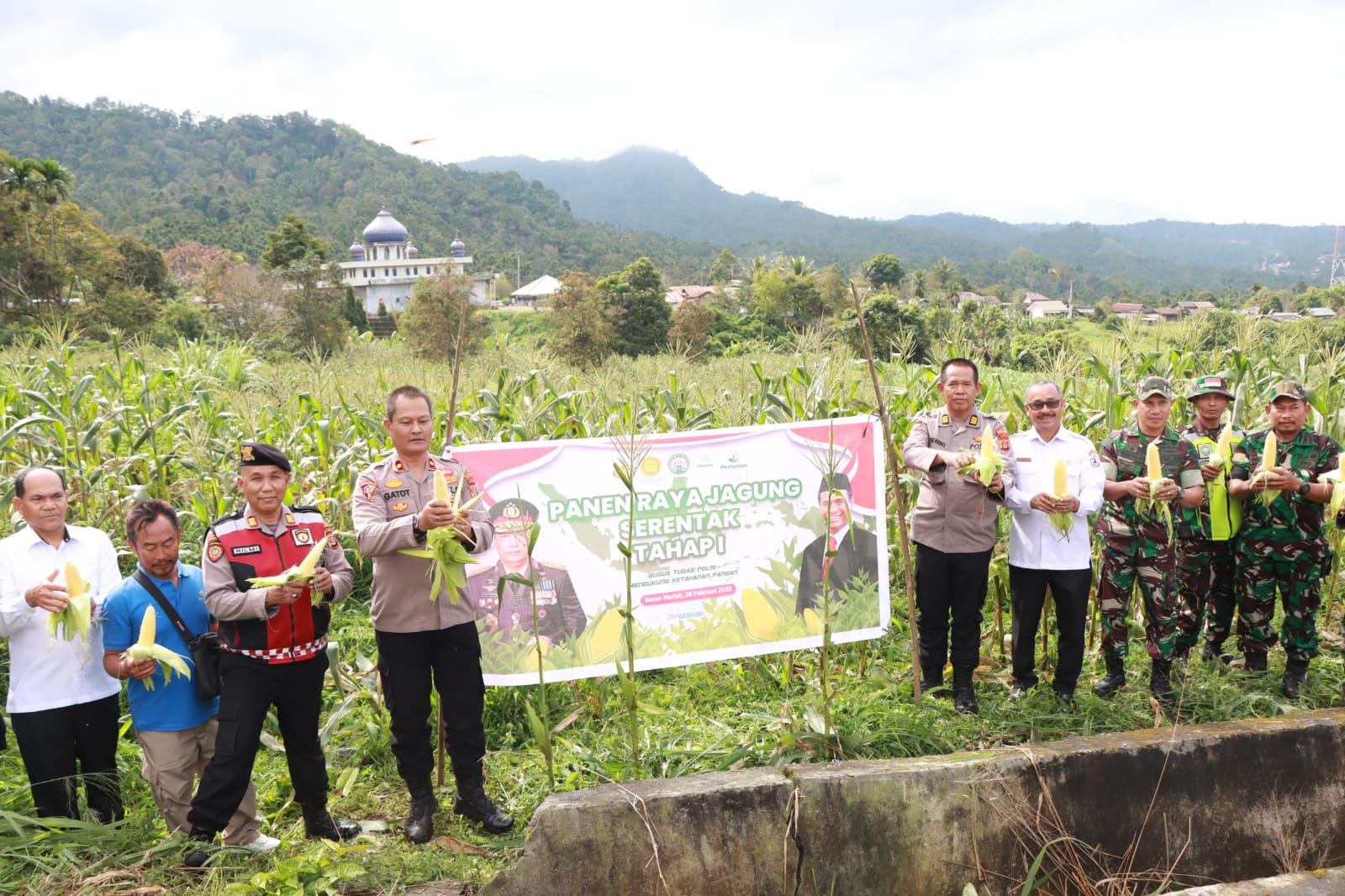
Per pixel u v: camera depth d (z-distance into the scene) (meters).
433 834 3.95
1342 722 4.14
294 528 3.76
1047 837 3.72
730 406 6.82
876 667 5.64
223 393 9.23
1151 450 4.84
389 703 3.90
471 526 3.71
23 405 7.58
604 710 5.12
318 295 45.44
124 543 6.37
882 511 5.04
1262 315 7.54
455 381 4.51
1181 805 3.91
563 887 3.36
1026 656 5.21
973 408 5.11
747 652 4.86
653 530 4.70
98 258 45.84
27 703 3.70
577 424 6.93
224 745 3.54
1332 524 6.12
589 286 38.97
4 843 3.48
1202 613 5.52
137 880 3.36
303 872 3.40
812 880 3.58
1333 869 3.45
